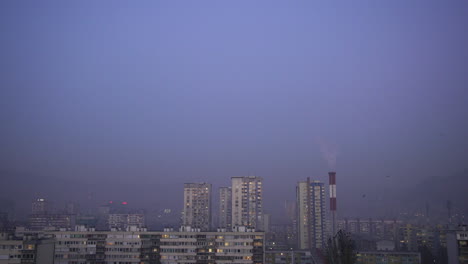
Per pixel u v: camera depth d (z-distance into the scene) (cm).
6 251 19712
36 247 19875
